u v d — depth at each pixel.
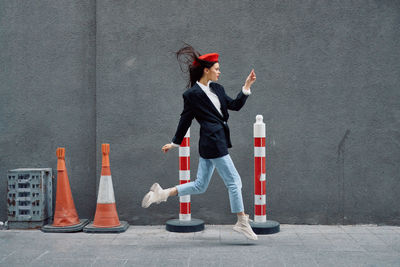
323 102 4.92
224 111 4.01
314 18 4.91
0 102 5.17
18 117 5.18
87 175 5.16
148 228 4.86
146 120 5.04
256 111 4.97
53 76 5.16
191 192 4.03
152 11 5.01
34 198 4.79
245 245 4.03
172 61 5.02
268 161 4.96
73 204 4.85
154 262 3.48
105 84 5.03
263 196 4.65
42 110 5.17
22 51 5.16
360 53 4.89
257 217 4.65
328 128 4.92
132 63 5.03
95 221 4.70
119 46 5.02
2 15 5.16
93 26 5.14
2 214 5.17
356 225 4.90
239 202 3.91
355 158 4.90
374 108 4.88
